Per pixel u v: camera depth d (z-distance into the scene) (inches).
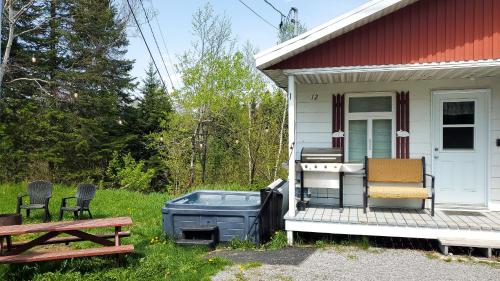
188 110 728.3
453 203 274.7
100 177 816.3
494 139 267.4
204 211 248.5
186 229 239.0
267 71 257.0
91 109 797.9
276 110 756.0
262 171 741.9
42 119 722.2
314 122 295.4
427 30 235.5
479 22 231.1
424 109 278.1
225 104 724.0
